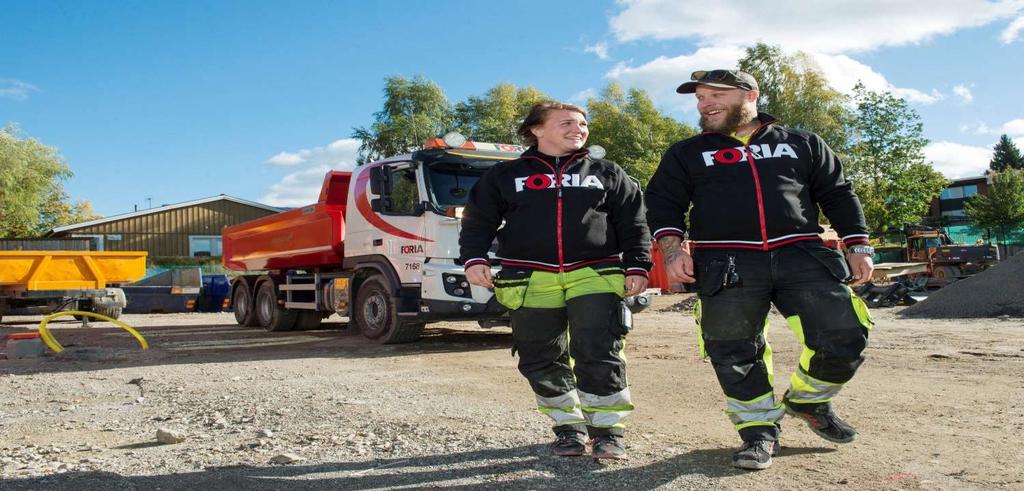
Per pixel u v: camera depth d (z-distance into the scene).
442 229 9.33
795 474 3.30
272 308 13.68
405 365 7.86
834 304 3.21
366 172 10.56
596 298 3.50
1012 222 51.03
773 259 3.26
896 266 19.27
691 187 3.45
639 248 3.62
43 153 43.84
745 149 3.35
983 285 12.98
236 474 3.61
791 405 3.57
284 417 5.04
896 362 7.03
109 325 16.27
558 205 3.52
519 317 3.63
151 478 3.59
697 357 7.86
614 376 3.54
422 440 4.19
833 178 3.41
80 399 6.14
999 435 4.02
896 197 39.81
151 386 6.69
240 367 7.97
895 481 3.18
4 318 20.64
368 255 10.45
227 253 15.73
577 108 3.64
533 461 3.63
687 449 3.79
